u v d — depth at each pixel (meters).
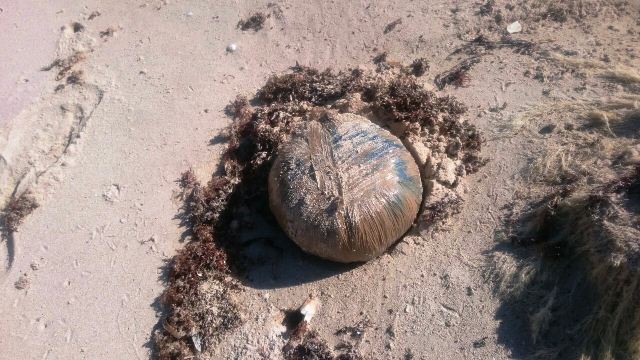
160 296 0.74
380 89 0.84
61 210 0.83
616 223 0.65
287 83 0.89
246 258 0.77
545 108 0.81
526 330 0.66
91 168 0.87
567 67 0.85
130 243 0.79
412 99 0.83
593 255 0.66
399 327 0.68
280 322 0.71
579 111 0.79
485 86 0.86
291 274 0.75
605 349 0.63
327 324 0.70
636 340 0.62
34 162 0.90
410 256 0.73
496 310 0.68
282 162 0.73
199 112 0.90
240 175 0.82
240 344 0.70
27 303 0.76
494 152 0.79
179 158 0.86
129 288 0.75
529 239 0.71
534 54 0.89
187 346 0.71
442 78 0.88
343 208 0.68
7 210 0.85
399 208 0.70
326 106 0.86
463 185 0.77
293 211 0.70
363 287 0.72
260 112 0.87
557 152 0.76
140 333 0.72
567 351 0.64
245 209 0.80
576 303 0.66
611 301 0.64
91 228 0.81
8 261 0.81
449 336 0.67
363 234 0.69
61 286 0.77
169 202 0.81
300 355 0.68
